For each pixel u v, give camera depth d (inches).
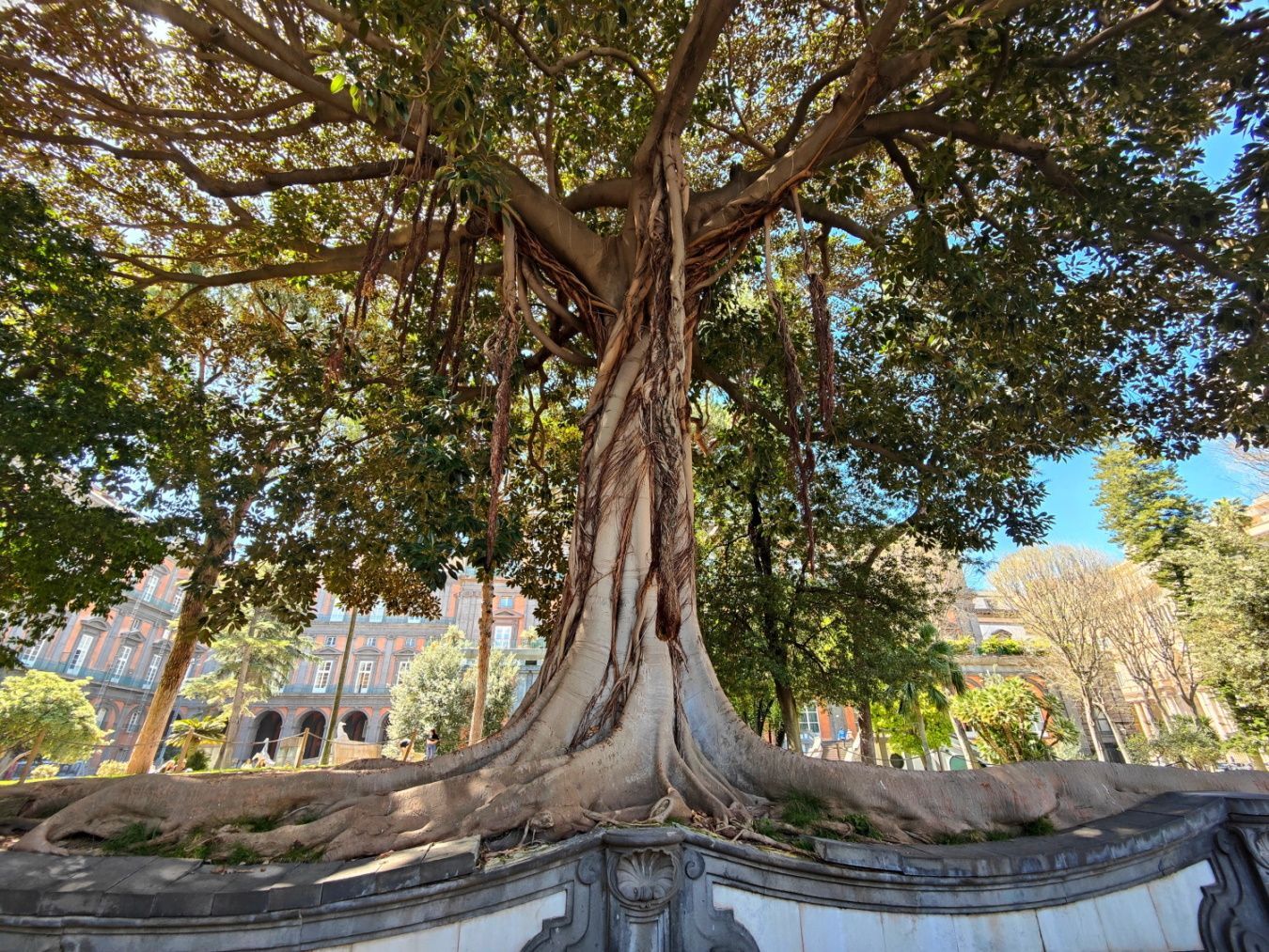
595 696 194.7
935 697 1084.5
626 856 128.2
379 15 225.8
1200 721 1061.8
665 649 200.4
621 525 223.6
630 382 247.9
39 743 914.1
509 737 190.5
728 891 129.8
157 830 152.3
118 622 1627.7
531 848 135.3
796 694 692.7
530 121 322.0
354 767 214.2
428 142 276.5
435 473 290.5
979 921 136.6
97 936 110.3
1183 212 283.7
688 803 170.2
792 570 644.7
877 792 172.2
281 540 372.5
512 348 237.6
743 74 435.2
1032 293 313.9
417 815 149.2
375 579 513.0
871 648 599.2
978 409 383.6
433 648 1403.8
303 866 134.5
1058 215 322.7
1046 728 1176.8
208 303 516.4
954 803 171.3
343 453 422.9
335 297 520.4
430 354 345.1
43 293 317.4
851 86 257.3
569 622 217.5
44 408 301.7
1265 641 795.4
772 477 538.9
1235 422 353.4
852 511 610.2
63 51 326.6
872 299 438.0
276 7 315.6
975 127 304.2
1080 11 281.4
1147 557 1069.1
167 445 357.7
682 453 228.5
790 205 282.7
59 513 314.8
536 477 509.0
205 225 410.0
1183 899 149.2
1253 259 281.3
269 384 499.8
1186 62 267.1
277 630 1304.1
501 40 300.4
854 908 133.7
